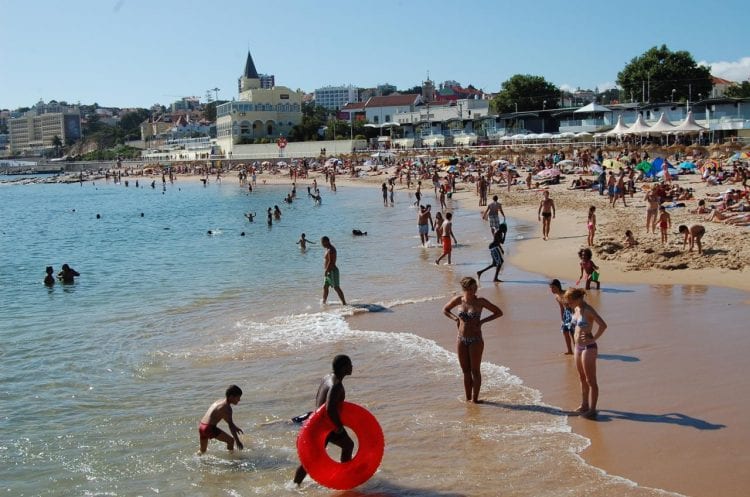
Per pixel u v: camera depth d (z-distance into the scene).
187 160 146.38
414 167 75.69
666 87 93.19
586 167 54.78
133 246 34.34
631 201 36.12
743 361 10.97
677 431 8.56
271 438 9.29
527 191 48.25
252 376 11.88
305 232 35.84
